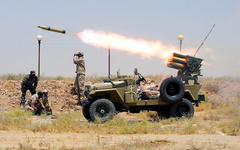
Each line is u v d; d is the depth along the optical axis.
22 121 19.19
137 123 18.81
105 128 18.19
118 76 22.59
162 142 14.12
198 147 13.11
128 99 21.56
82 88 30.17
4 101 29.55
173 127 18.45
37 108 24.58
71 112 26.94
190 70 22.48
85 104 22.02
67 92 31.70
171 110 21.97
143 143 13.79
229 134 16.06
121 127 17.83
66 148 13.09
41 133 16.66
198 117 21.14
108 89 21.27
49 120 21.23
